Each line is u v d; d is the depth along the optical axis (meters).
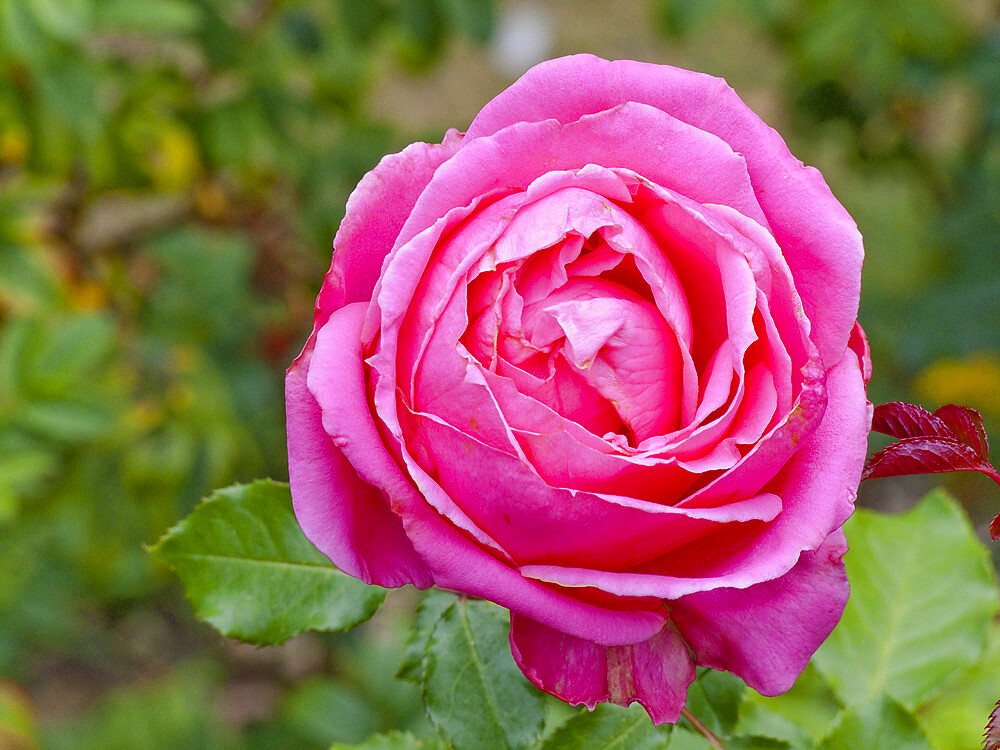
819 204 0.40
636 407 0.40
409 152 0.41
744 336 0.39
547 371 0.40
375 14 0.90
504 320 0.40
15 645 0.85
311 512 0.39
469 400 0.39
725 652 0.40
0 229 0.75
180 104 0.87
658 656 0.40
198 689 0.95
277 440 0.94
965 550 0.49
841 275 0.40
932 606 0.48
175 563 0.44
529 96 0.41
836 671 0.48
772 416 0.39
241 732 0.93
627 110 0.40
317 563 0.44
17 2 0.65
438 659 0.43
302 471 0.39
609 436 0.40
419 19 0.90
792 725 0.46
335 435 0.39
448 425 0.39
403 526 0.39
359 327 0.40
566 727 0.43
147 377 0.86
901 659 0.48
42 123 0.74
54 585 0.86
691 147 0.40
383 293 0.39
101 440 0.82
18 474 0.69
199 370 0.87
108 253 0.93
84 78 0.71
